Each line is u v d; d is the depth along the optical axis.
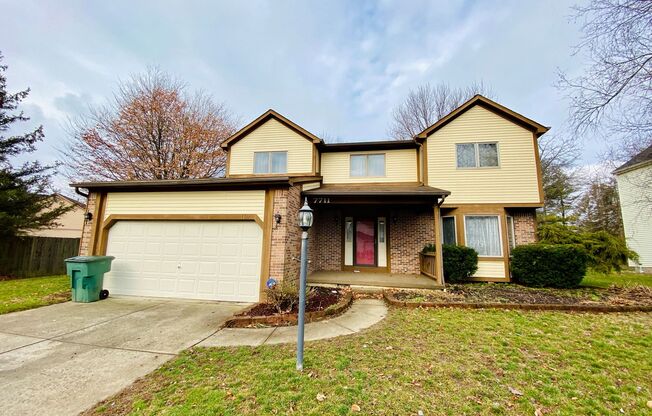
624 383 3.23
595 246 9.73
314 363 3.67
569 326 5.19
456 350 4.13
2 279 10.78
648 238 15.38
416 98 21.69
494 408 2.74
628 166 14.95
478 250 10.00
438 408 2.73
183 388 3.07
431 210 10.93
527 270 8.99
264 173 12.00
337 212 11.70
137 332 4.93
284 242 7.23
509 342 4.43
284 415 2.60
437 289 8.25
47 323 5.39
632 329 5.02
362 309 6.50
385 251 11.21
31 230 13.12
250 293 7.20
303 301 3.59
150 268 7.75
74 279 7.11
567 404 2.82
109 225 8.07
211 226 7.70
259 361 3.74
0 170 12.52
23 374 3.41
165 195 7.98
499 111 10.55
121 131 17.39
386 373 3.41
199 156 19.19
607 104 8.48
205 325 5.32
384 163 12.04
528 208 10.19
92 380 3.28
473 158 10.53
